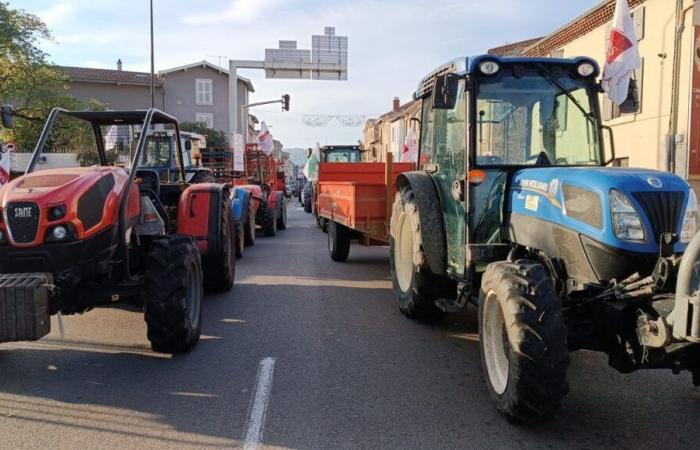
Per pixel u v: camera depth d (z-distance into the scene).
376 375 4.96
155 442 3.73
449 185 5.78
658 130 13.72
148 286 5.18
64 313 5.07
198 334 5.73
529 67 5.25
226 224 8.20
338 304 7.61
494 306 4.24
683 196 3.82
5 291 4.11
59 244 4.59
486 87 5.18
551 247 4.29
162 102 50.72
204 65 53.06
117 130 7.43
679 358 3.55
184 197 7.62
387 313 7.12
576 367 5.19
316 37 27.86
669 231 3.74
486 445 3.70
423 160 6.91
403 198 6.79
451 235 5.77
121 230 5.16
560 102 5.27
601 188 3.86
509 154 5.18
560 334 3.69
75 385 4.70
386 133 45.00
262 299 7.91
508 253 4.98
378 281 9.24
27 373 4.98
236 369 5.10
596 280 3.87
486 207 5.13
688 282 3.12
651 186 3.81
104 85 49.75
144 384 4.73
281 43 27.67
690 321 3.11
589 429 3.94
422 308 6.43
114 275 5.32
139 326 6.46
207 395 4.51
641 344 3.49
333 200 10.77
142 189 6.69
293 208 35.62
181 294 5.21
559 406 3.74
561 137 5.27
